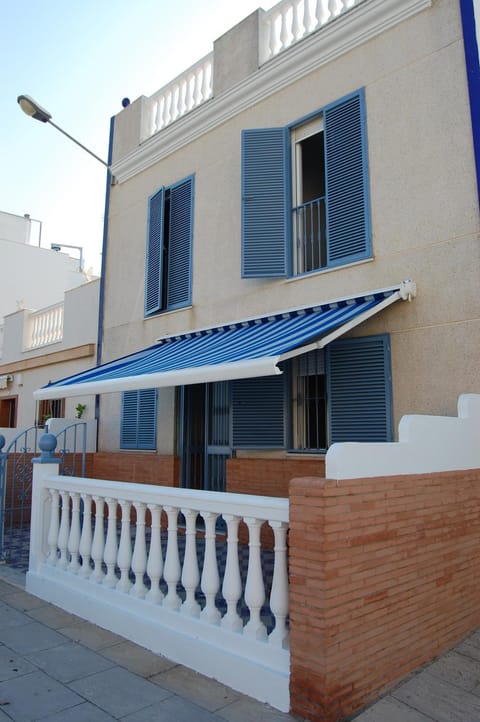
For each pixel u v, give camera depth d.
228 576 5.62
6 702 5.06
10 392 22.77
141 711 4.90
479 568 6.59
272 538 10.65
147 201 15.13
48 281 33.25
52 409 19.69
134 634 6.49
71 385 10.82
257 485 10.94
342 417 9.60
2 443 10.55
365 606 4.86
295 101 11.48
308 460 10.14
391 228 9.50
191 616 5.97
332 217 10.37
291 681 4.72
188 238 13.44
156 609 6.34
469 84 8.67
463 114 8.79
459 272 8.57
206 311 12.77
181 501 6.17
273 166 11.48
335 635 4.54
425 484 5.81
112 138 16.72
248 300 11.81
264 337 9.51
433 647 5.68
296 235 11.32
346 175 10.23
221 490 12.01
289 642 5.02
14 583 9.00
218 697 5.13
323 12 11.19
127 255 15.75
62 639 6.59
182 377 8.20
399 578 5.29
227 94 12.66
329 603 4.51
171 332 13.70
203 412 12.93
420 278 9.02
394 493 5.35
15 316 22.98
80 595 7.42
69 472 15.15
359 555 4.84
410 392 8.88
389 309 9.28
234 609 5.61
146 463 13.72
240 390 11.46
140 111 15.68
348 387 9.58
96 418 16.11
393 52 9.84
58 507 8.52
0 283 31.14
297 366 10.67
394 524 5.30
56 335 20.66
